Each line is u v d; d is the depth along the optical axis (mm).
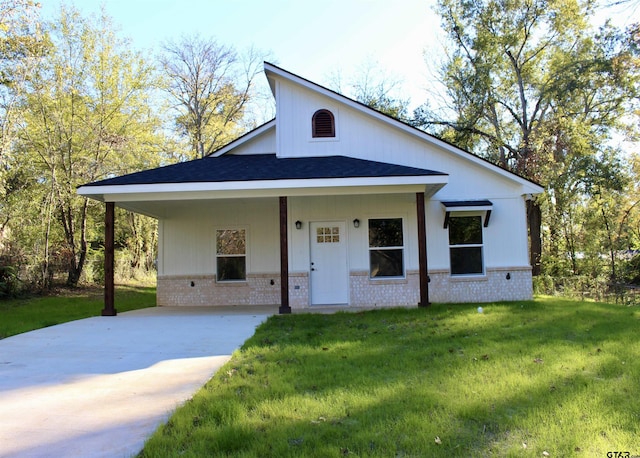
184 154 27547
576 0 21812
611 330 7297
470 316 8844
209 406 4078
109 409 4199
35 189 17047
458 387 4512
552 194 21734
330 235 11891
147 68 20406
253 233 13227
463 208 11391
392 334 7340
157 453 3199
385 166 10820
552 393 4301
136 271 23422
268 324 8547
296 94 12430
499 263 11734
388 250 11844
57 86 17422
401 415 3811
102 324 8953
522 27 23453
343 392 4441
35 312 11695
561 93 21922
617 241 20516
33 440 3520
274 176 9906
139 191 9672
